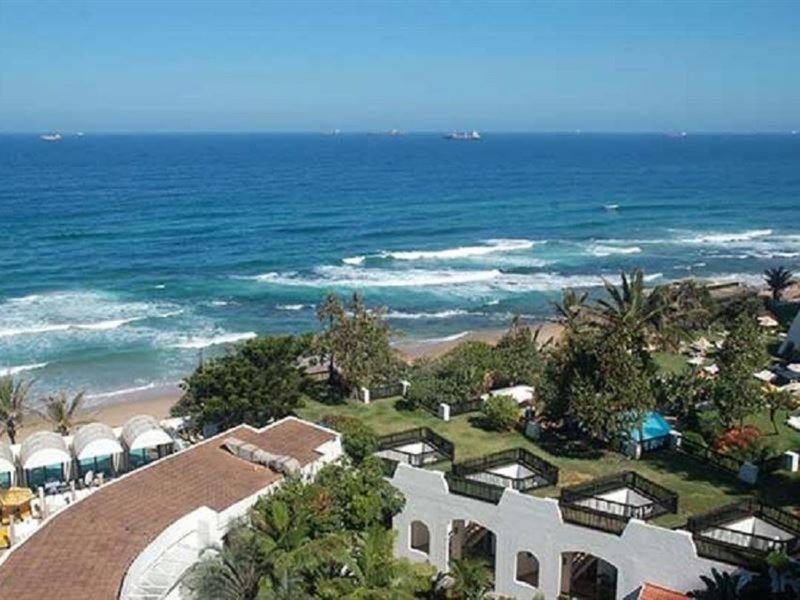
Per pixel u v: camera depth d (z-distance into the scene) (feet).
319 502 89.71
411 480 99.09
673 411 130.41
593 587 94.48
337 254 352.28
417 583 82.58
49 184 623.77
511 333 173.06
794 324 181.47
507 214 485.56
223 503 89.15
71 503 94.02
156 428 113.29
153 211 472.85
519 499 92.17
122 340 224.12
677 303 199.72
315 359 152.56
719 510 90.63
